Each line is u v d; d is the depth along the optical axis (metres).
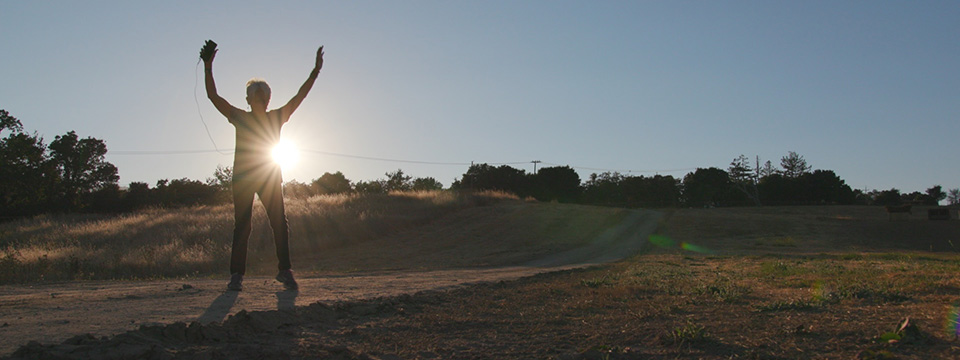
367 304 5.02
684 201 107.31
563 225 40.75
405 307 5.07
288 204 41.41
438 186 92.19
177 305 4.70
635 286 7.57
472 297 6.11
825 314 4.73
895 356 3.09
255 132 5.85
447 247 31.28
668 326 4.29
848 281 8.17
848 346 3.43
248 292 5.79
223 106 5.73
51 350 2.71
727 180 110.06
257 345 3.27
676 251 28.59
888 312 4.70
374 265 23.83
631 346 3.59
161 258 20.47
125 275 17.69
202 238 28.23
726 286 7.46
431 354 3.40
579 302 5.74
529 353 3.43
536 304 5.57
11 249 22.77
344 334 3.85
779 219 46.09
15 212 60.34
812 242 33.91
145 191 73.19
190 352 2.93
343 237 31.67
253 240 27.73
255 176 5.97
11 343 3.02
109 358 2.71
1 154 58.06
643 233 38.59
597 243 34.19
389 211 41.00
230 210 41.47
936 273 9.19
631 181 107.25
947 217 47.94
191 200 70.00
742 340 3.70
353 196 48.34
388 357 3.31
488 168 103.81
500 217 43.22
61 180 69.19
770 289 7.43
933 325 3.95
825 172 105.19
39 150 62.50
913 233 38.06
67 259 19.69
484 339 3.83
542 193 100.62
